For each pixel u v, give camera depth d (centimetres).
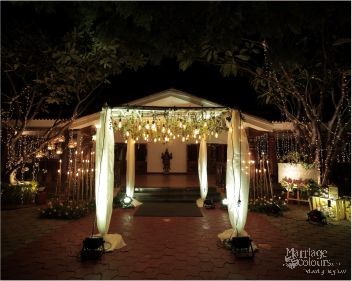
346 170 1202
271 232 703
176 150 1881
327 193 918
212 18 386
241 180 604
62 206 876
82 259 520
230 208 627
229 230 654
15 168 1057
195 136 905
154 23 424
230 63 701
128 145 1078
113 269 484
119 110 682
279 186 1166
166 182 1416
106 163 605
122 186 1272
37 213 912
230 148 649
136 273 469
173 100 863
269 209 905
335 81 1023
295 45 737
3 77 989
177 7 386
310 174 1086
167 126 828
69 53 799
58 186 1088
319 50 853
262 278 451
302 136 1142
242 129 632
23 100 1091
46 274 464
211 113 721
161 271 475
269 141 1297
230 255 545
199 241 630
